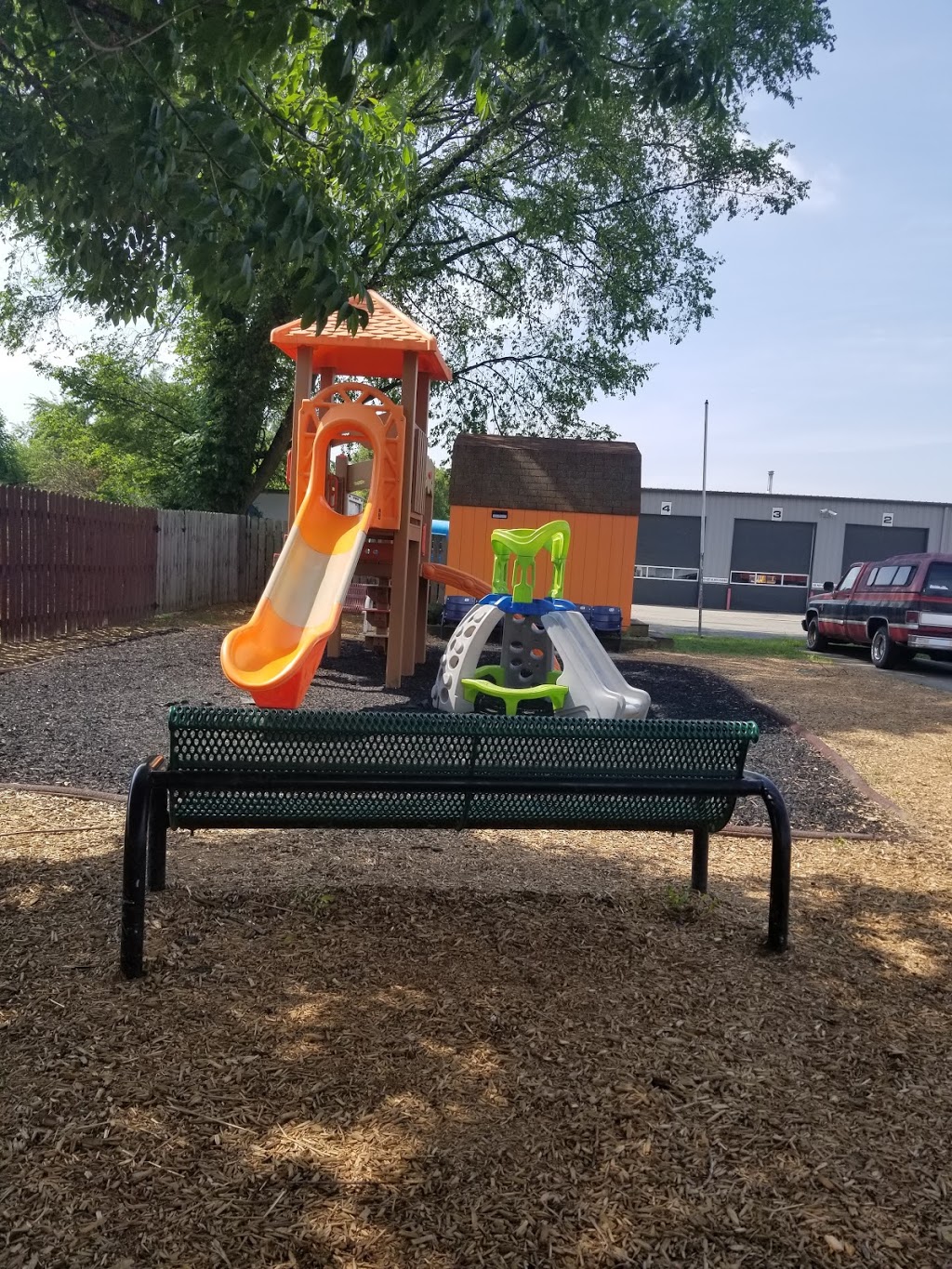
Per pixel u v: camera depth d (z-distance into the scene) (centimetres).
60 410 3691
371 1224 197
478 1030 275
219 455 2352
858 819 571
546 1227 198
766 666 1509
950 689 1365
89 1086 240
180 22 333
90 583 1362
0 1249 186
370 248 491
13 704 763
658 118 2036
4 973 297
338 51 304
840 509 4197
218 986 294
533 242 2183
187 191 347
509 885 399
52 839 438
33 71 402
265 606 827
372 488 948
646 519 4247
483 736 321
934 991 321
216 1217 197
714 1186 214
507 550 926
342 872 404
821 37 1953
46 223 445
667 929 358
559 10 355
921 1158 228
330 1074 250
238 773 308
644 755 340
